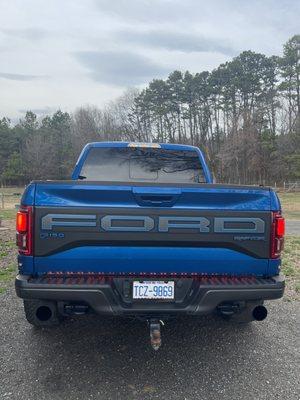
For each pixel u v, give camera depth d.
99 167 5.39
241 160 63.38
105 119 79.38
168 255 3.46
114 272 3.44
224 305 3.73
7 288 6.32
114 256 3.43
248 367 3.81
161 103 80.75
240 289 3.43
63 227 3.38
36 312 3.53
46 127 103.38
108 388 3.42
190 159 5.53
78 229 3.38
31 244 3.38
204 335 4.58
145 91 80.00
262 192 3.56
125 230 3.41
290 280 7.11
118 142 5.42
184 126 82.44
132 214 3.41
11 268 7.71
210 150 71.69
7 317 5.02
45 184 3.38
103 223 3.39
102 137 77.31
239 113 69.38
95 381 3.53
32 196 3.37
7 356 3.98
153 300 3.45
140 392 3.36
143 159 5.45
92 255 3.41
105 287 3.33
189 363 3.89
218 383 3.51
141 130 78.94
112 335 4.54
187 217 3.46
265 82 78.88
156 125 80.31
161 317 3.50
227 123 75.50
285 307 5.62
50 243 3.38
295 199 38.00
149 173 5.45
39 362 3.86
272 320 5.09
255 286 3.45
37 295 3.31
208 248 3.51
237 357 4.02
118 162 5.41
